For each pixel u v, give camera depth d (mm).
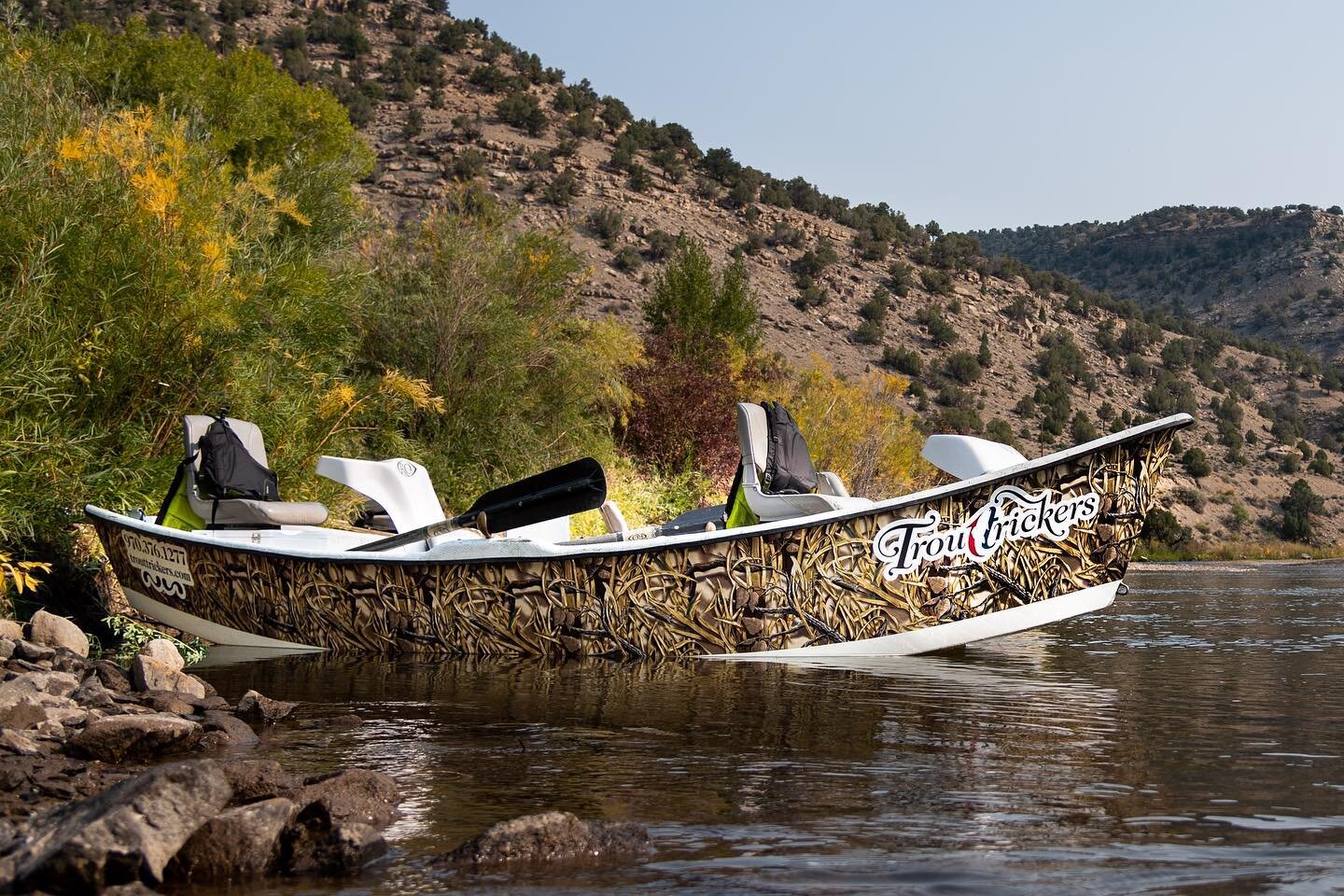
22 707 4914
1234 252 193875
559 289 16641
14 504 8234
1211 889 3137
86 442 9156
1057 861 3395
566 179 64875
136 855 3174
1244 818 3855
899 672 7301
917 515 7660
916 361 63500
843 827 3766
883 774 4500
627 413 18406
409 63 77000
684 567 7730
